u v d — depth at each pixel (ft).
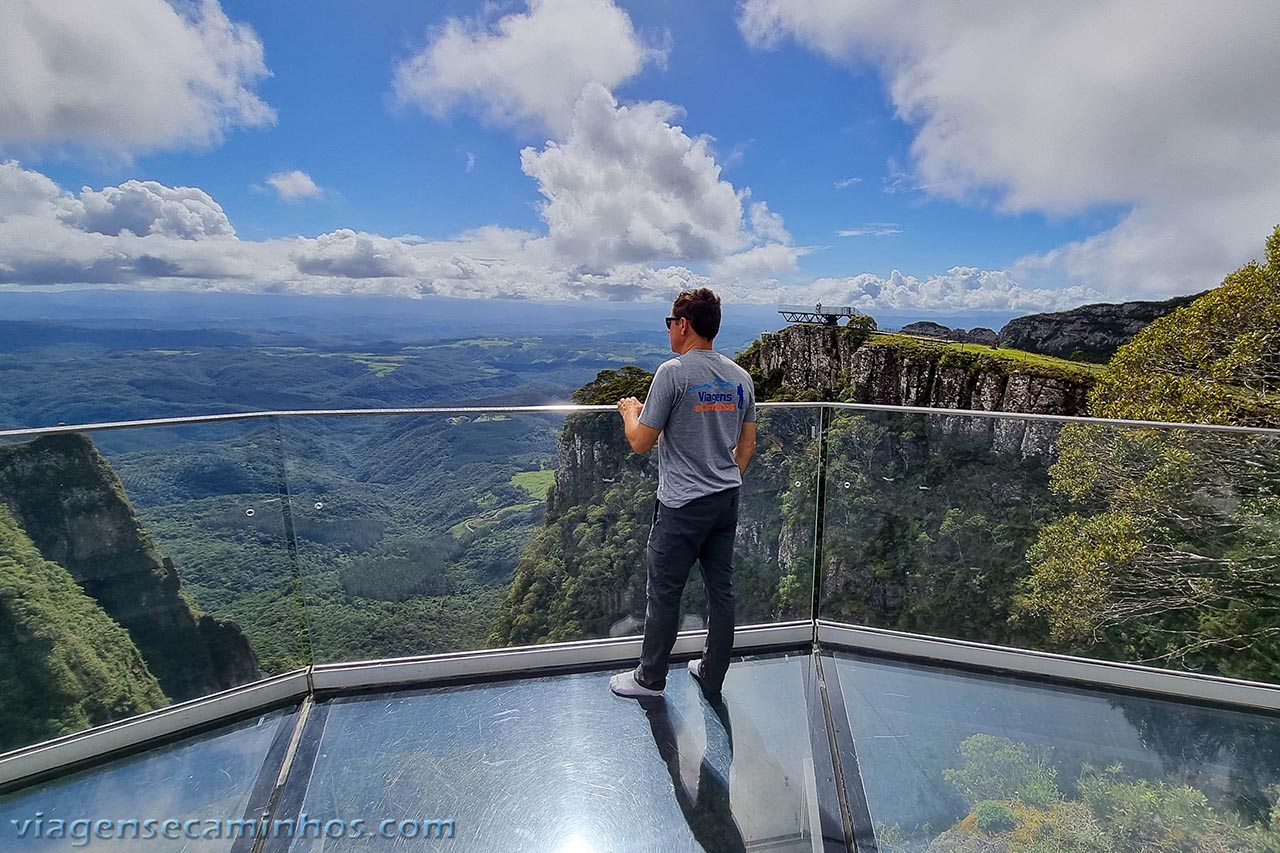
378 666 6.79
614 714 6.36
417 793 5.31
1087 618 7.24
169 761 5.66
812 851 4.74
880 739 6.06
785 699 6.68
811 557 7.83
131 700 5.81
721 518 6.20
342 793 5.31
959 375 169.17
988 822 5.06
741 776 5.51
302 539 6.65
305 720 6.27
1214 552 7.07
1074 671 7.13
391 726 6.18
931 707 6.58
